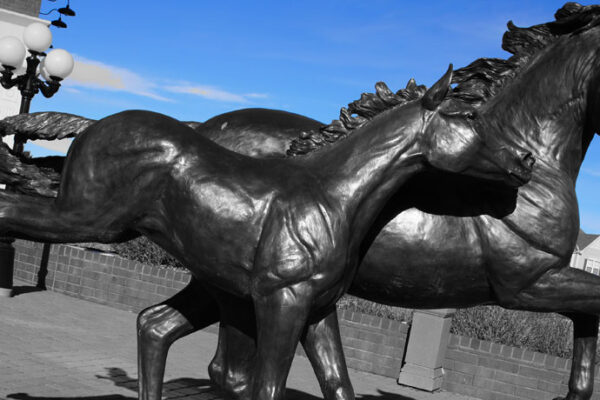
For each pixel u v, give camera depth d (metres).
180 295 3.90
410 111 3.27
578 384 4.00
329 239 3.12
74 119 3.90
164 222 3.34
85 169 3.30
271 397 3.10
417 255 3.73
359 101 3.48
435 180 3.75
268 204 3.18
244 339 3.75
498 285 3.79
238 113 4.41
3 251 10.95
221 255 3.21
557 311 3.95
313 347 3.53
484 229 3.72
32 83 10.67
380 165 3.23
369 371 9.20
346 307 10.34
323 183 3.23
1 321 8.88
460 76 4.01
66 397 5.75
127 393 6.22
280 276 3.08
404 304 3.96
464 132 3.18
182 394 6.66
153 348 3.75
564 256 3.74
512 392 8.43
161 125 3.32
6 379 6.07
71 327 9.33
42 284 12.43
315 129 4.13
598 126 3.87
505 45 4.13
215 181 3.23
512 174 3.25
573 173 3.97
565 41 3.92
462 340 8.73
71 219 3.35
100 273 11.88
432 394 8.48
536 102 3.91
